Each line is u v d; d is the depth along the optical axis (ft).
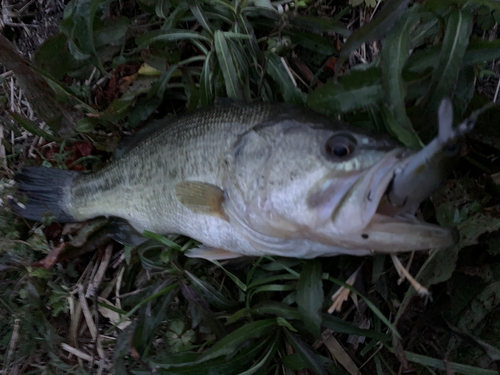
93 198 1.43
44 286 1.48
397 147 0.90
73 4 1.35
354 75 1.04
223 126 1.12
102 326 1.47
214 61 1.37
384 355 1.22
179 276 1.31
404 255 1.13
